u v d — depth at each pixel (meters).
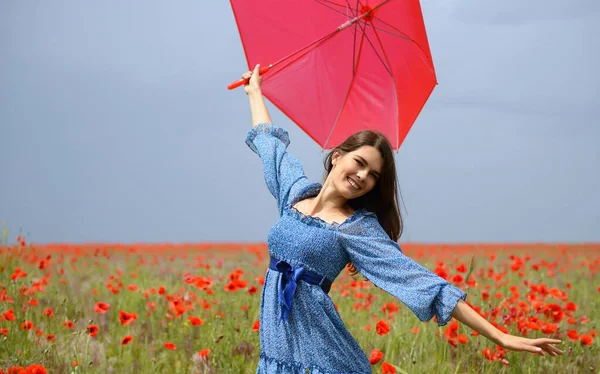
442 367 5.16
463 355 5.27
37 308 7.15
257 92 4.34
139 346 6.07
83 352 5.57
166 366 5.60
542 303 5.96
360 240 3.39
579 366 5.56
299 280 3.42
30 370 4.36
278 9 4.52
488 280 8.95
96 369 5.21
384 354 5.74
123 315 5.75
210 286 7.34
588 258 16.91
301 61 4.54
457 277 6.41
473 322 3.19
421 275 3.26
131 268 12.29
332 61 4.57
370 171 3.44
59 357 5.30
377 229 3.45
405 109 4.64
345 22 4.52
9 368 4.64
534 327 5.40
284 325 3.42
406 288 3.28
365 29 4.50
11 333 5.75
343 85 4.59
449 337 5.26
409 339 5.93
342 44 4.56
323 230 3.43
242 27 4.46
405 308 7.32
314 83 4.55
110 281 9.53
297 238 3.44
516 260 8.12
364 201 3.61
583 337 5.56
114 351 5.93
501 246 25.64
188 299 7.05
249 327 6.30
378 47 4.55
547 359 5.76
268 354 3.47
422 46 4.47
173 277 10.53
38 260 10.43
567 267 13.88
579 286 10.59
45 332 6.25
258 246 24.97
